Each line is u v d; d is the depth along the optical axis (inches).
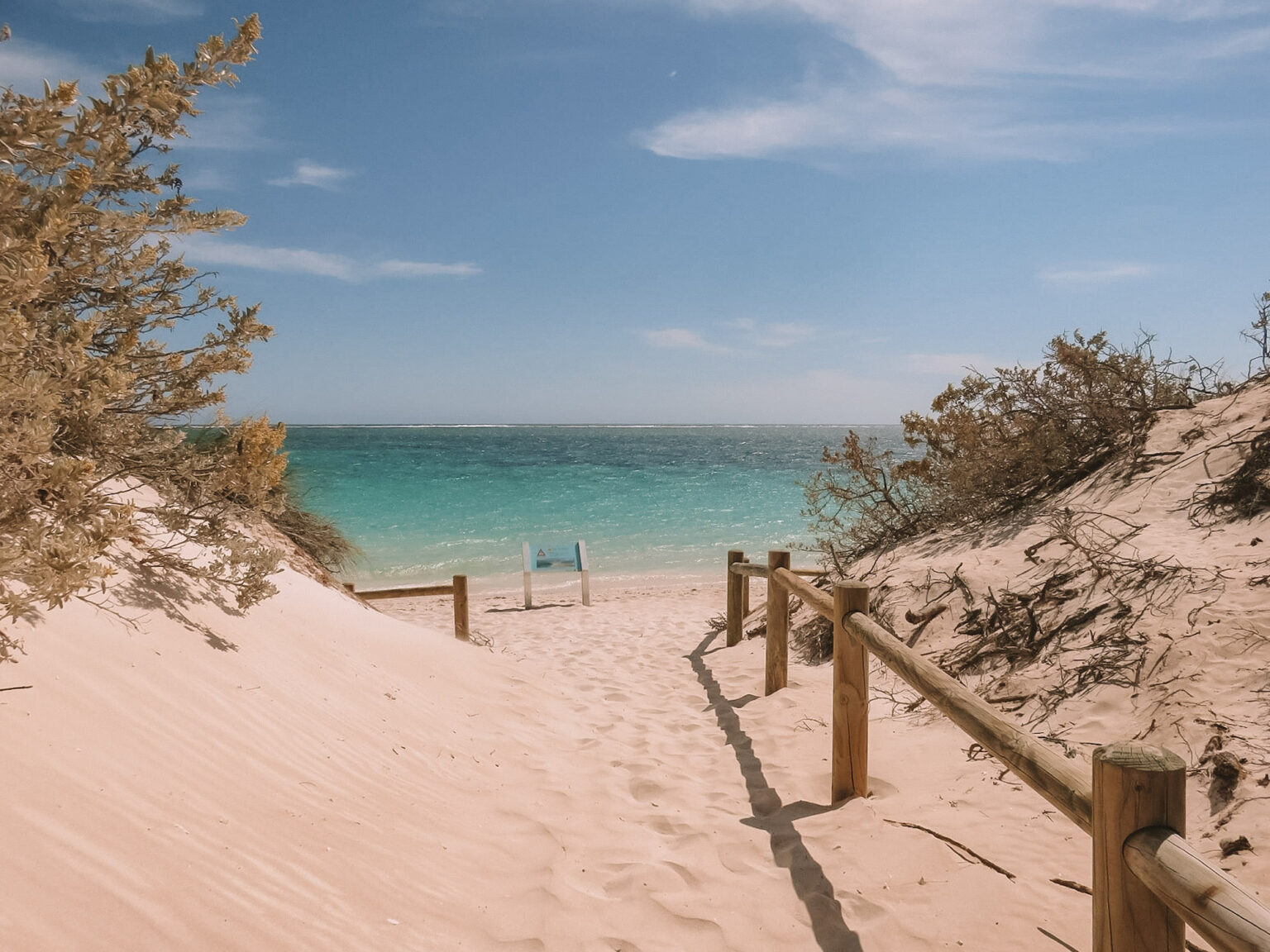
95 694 118.1
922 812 153.6
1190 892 61.1
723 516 981.2
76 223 130.7
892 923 118.2
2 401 107.7
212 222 157.8
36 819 88.0
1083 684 187.3
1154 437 301.3
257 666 160.2
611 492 1251.8
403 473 1470.2
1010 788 157.6
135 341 153.3
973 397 383.9
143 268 162.9
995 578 259.9
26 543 108.4
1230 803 132.2
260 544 177.6
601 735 217.0
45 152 124.8
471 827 143.6
